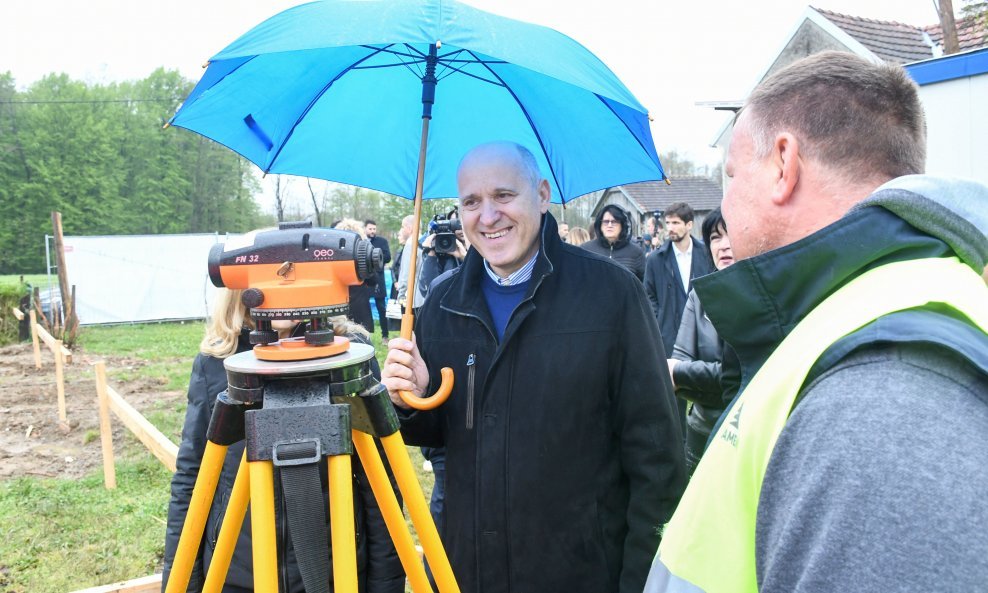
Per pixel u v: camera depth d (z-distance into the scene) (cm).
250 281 127
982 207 88
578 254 195
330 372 123
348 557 115
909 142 95
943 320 77
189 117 186
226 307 210
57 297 1630
